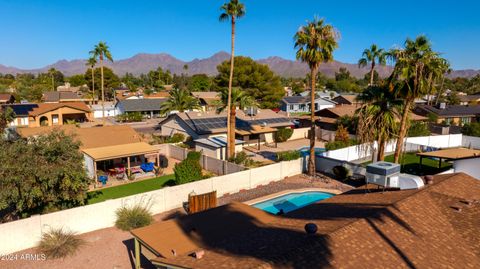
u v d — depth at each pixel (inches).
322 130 1940.2
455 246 394.6
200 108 2450.8
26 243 629.9
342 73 7111.2
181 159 1413.6
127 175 1130.7
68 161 702.5
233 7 1211.9
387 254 359.3
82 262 585.3
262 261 324.8
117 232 707.4
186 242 486.6
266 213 616.1
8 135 1031.6
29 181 647.1
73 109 2544.3
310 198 973.8
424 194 518.0
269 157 1464.1
